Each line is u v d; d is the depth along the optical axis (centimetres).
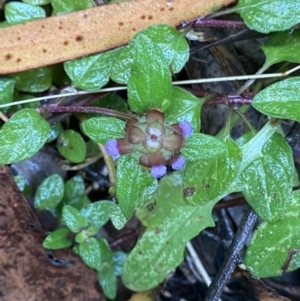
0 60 10
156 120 8
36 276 11
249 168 11
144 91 9
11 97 11
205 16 11
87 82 11
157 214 11
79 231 11
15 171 12
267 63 11
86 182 13
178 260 11
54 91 11
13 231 11
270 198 11
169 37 10
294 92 10
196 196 10
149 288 11
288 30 11
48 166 12
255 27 10
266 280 13
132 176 9
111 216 11
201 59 12
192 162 10
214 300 11
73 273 11
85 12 11
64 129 12
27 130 10
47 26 10
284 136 12
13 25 10
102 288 11
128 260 11
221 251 13
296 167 12
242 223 11
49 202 12
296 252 11
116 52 11
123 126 9
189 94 10
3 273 11
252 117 12
